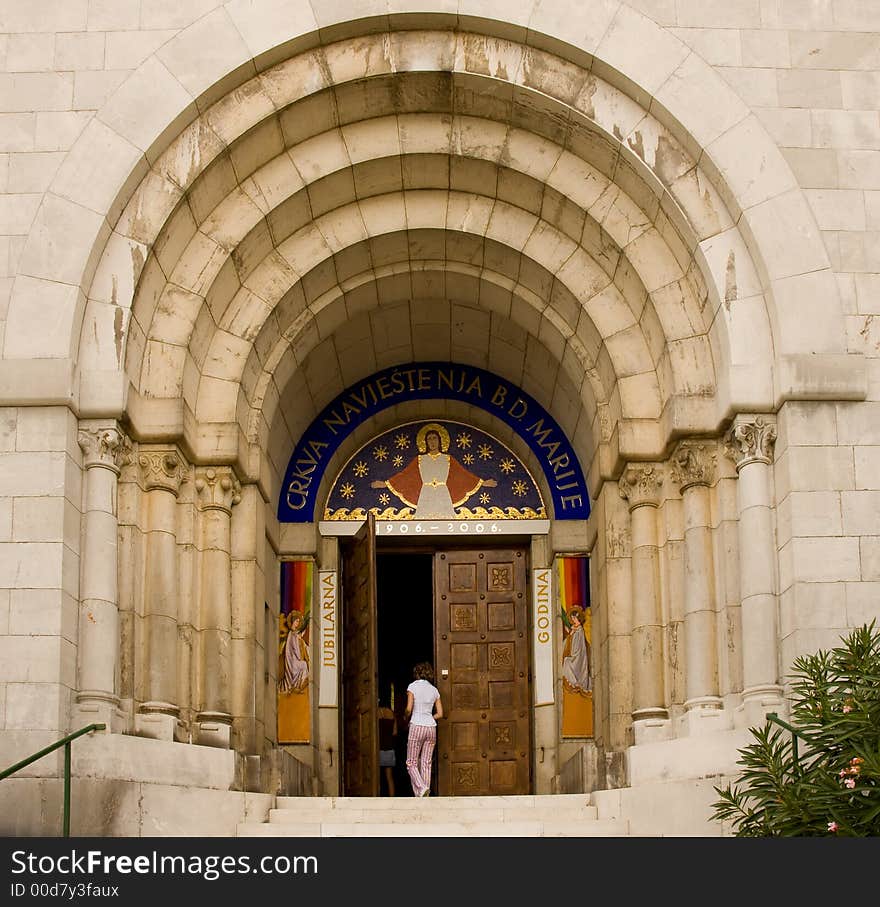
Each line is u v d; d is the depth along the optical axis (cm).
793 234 1653
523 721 2092
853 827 1280
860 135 1692
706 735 1581
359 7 1703
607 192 1770
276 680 2006
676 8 1722
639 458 1772
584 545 2069
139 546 1678
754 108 1695
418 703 1903
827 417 1603
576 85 1722
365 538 2028
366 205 1838
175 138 1700
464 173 1809
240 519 1823
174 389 1709
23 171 1672
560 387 2002
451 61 1720
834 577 1558
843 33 1720
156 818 1496
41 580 1551
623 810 1562
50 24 1712
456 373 2142
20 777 1493
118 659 1622
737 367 1641
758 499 1620
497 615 2131
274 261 1822
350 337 1998
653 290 1745
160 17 1714
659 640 1748
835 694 1367
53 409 1597
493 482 2144
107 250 1669
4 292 1633
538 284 1859
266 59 1706
